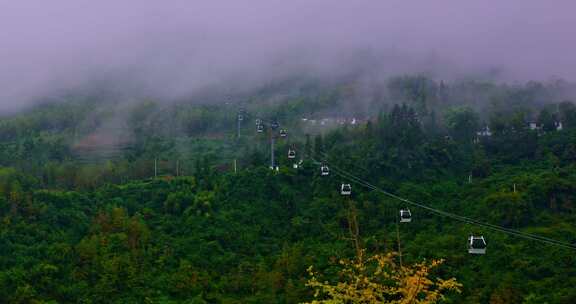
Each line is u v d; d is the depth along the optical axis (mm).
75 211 71250
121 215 70938
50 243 64000
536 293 54375
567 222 66875
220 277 63844
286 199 78188
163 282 61625
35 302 55156
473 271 59156
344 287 27891
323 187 79750
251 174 81938
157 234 70750
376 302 27172
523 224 67812
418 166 84000
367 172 81312
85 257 61938
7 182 74438
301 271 62031
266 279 61281
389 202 75375
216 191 79312
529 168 84000
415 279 27547
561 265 57969
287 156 89562
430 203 75938
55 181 86375
